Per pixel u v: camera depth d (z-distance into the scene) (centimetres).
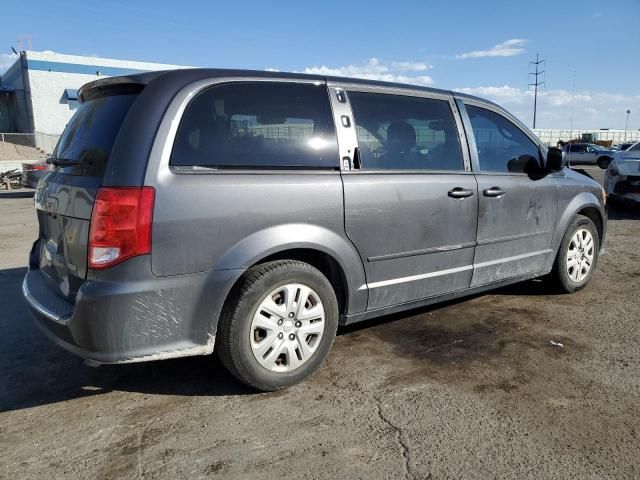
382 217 359
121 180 277
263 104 325
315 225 329
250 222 306
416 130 393
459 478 247
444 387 334
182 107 296
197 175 293
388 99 382
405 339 410
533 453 266
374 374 352
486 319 454
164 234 281
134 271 277
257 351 315
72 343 290
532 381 341
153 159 282
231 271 300
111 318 276
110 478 249
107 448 273
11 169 2066
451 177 402
